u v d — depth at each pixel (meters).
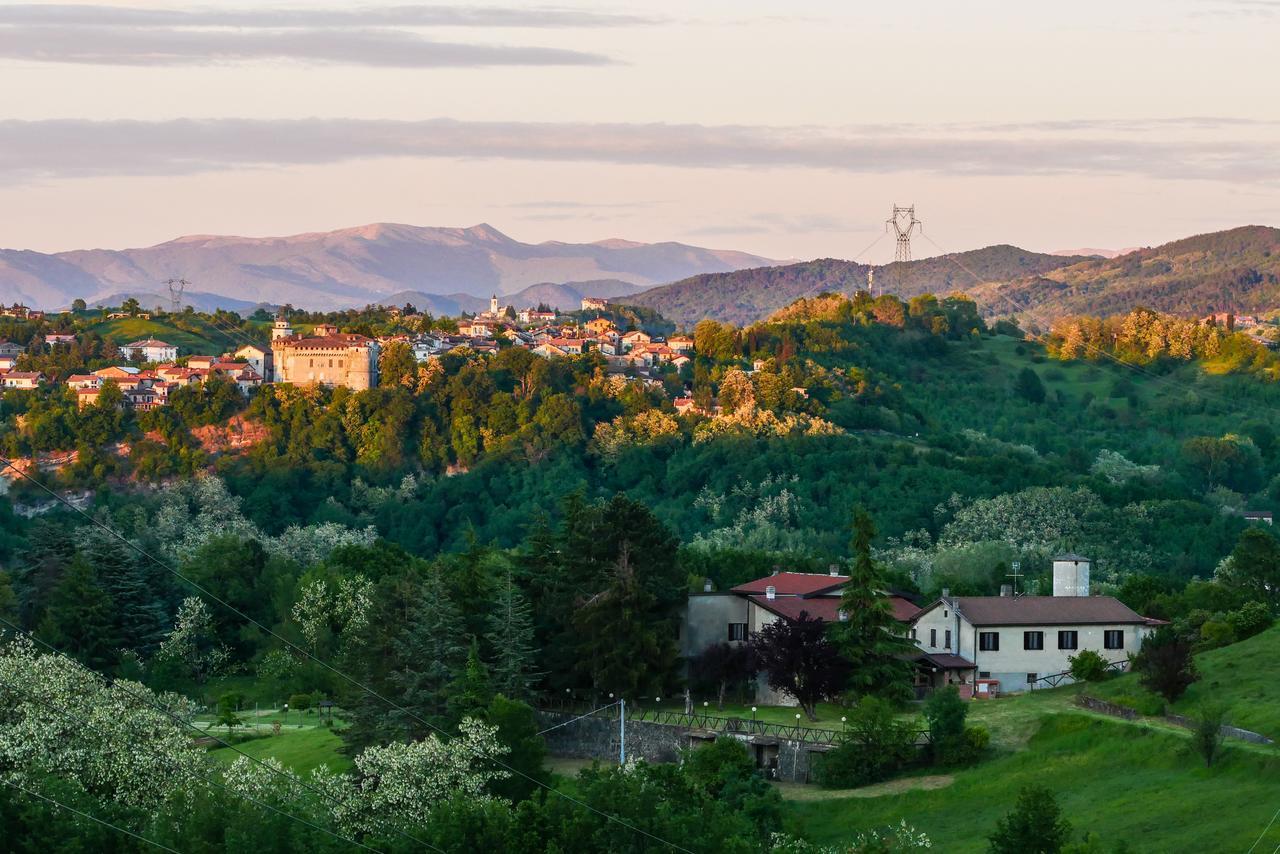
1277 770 100.06
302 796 99.75
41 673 111.94
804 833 105.44
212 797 94.25
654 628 137.38
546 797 104.75
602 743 129.38
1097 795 104.75
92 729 104.62
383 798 99.69
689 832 94.00
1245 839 91.25
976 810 107.88
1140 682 121.62
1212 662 127.00
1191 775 104.00
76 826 94.00
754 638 138.12
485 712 115.75
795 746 119.25
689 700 132.62
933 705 118.31
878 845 93.75
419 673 127.31
